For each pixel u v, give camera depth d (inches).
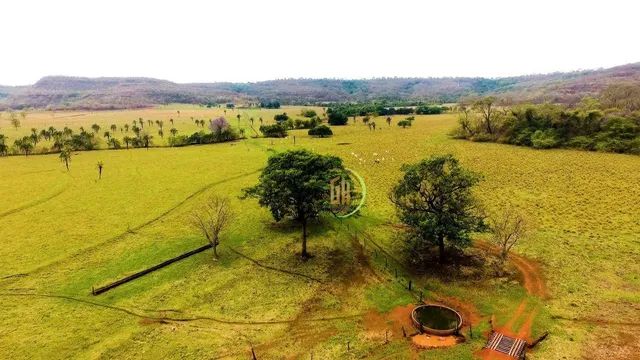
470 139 5064.0
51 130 5531.5
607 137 4192.9
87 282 1713.8
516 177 3206.2
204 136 5344.5
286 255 1925.4
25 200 2800.2
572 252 1863.9
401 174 3415.4
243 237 2139.5
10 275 1776.6
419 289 1619.1
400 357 1232.2
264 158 4163.4
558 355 1213.1
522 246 1941.4
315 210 1828.2
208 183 3191.4
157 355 1274.6
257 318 1454.2
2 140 4709.6
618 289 1555.1
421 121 7303.2
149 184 3186.5
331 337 1343.5
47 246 2066.9
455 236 1704.0
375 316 1456.7
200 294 1614.2
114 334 1379.2
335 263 1841.8
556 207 2477.9
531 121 4768.7
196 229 2255.2
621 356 1200.8
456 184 1740.9
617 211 2374.5
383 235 2130.9
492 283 1628.9
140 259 1914.4
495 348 1247.5
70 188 3102.9
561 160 3757.4
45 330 1400.1
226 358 1256.2
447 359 1211.9
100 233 2229.3
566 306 1457.9
